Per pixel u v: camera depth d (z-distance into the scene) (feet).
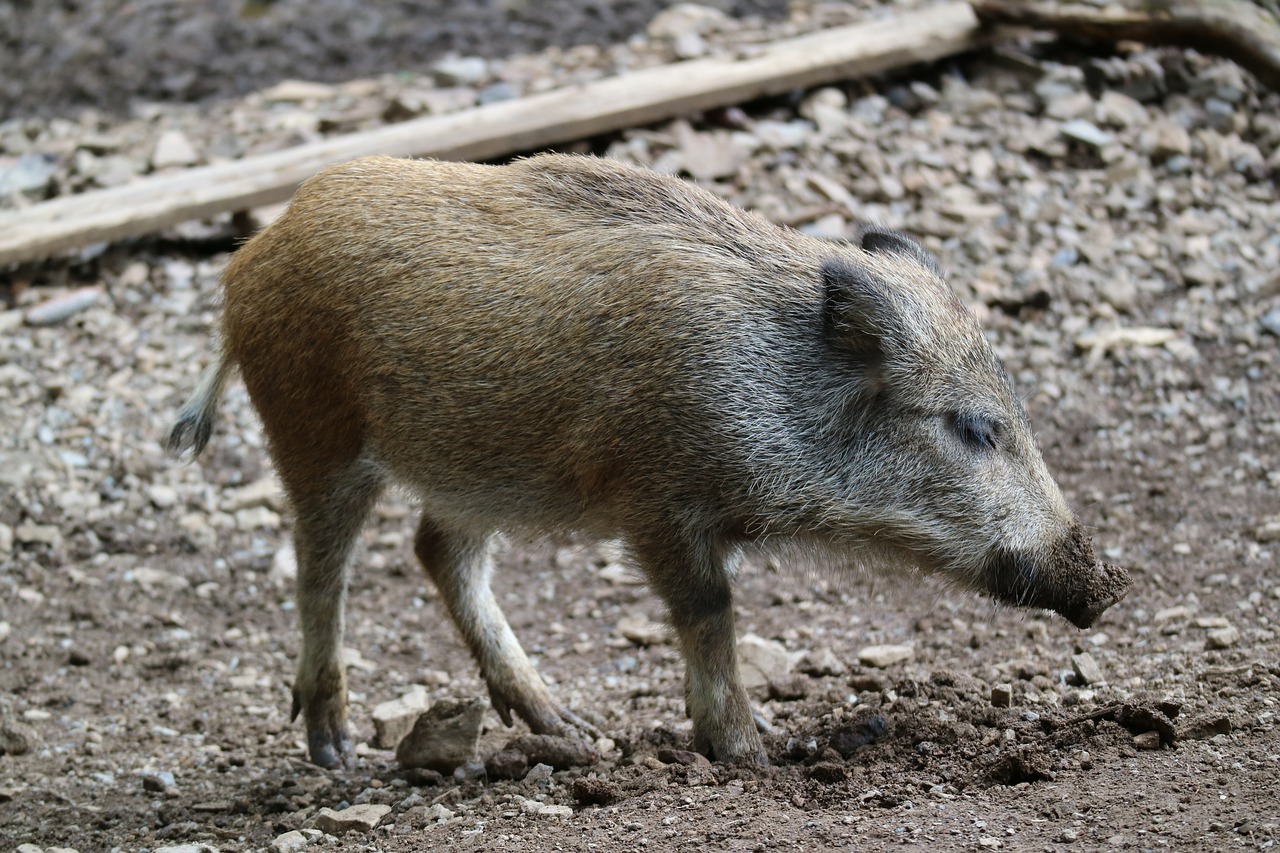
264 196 65.67
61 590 51.16
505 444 36.60
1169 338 59.06
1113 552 48.06
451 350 36.55
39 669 47.09
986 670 40.52
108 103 81.61
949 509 36.35
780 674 42.50
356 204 38.19
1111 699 36.83
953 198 66.03
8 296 64.03
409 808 35.55
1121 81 72.02
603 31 86.53
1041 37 75.56
